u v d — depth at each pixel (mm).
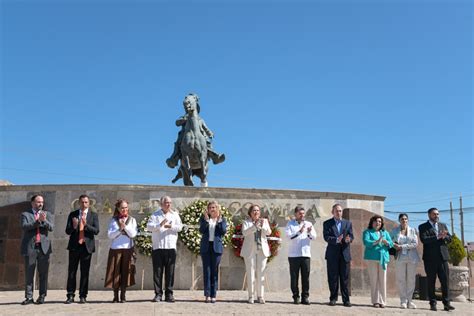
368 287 15883
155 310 9367
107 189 15477
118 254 10750
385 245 11859
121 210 10914
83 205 10953
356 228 16188
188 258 15211
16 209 15352
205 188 15828
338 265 11531
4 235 15195
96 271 14969
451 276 15164
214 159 19672
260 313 9445
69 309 9484
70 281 10688
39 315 8820
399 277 11867
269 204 15992
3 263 15062
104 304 10320
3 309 9508
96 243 15117
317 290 15727
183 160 18312
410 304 11695
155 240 10898
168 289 10859
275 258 15617
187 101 18625
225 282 15203
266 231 11305
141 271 15047
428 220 11875
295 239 11562
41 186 15594
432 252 11555
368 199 16906
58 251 15086
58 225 15258
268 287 15359
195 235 14992
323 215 16234
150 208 15438
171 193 15617
